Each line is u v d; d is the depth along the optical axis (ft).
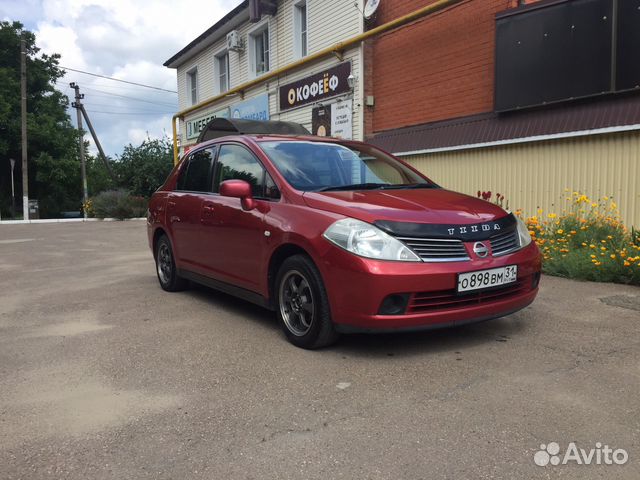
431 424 8.93
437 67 33.71
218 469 7.78
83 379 11.39
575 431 8.60
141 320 16.15
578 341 12.96
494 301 12.45
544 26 25.94
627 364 11.37
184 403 10.05
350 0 39.86
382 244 11.46
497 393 10.07
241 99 56.39
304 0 45.85
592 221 24.09
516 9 26.99
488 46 30.37
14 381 11.36
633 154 23.63
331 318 12.14
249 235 14.52
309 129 45.50
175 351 13.08
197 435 8.80
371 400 9.92
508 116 28.66
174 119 68.44
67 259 31.42
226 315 16.51
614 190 24.40
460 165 31.40
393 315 11.37
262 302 14.42
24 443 8.68
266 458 8.04
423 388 10.39
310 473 7.61
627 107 23.47
